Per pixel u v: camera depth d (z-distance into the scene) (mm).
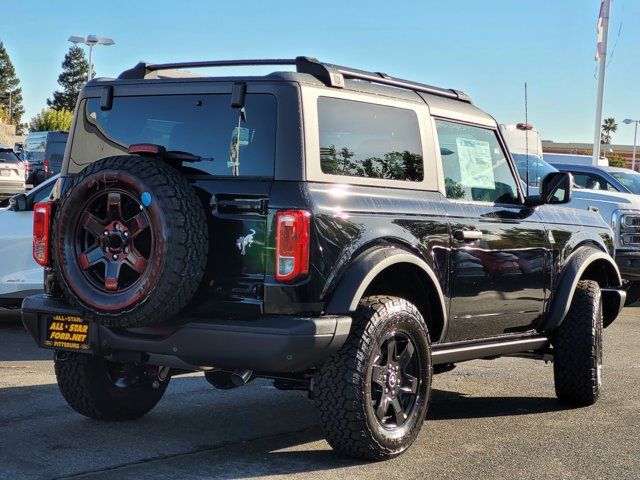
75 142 5406
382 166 5199
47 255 5148
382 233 4949
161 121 5055
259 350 4461
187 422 5781
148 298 4461
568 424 6141
